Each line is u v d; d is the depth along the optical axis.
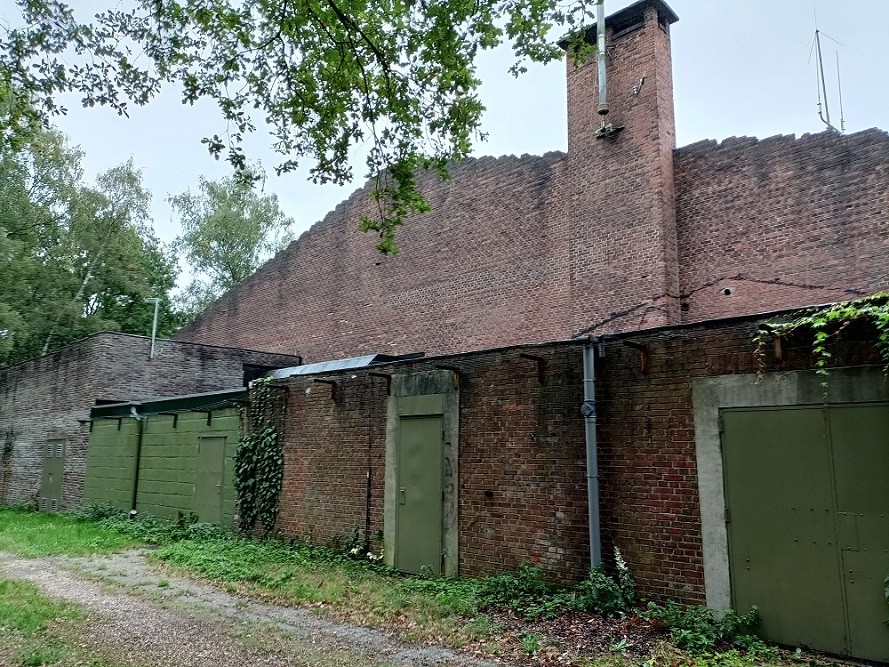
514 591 7.83
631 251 13.84
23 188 30.47
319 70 9.12
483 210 17.88
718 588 6.67
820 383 6.31
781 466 6.45
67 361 20.78
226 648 6.18
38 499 20.94
